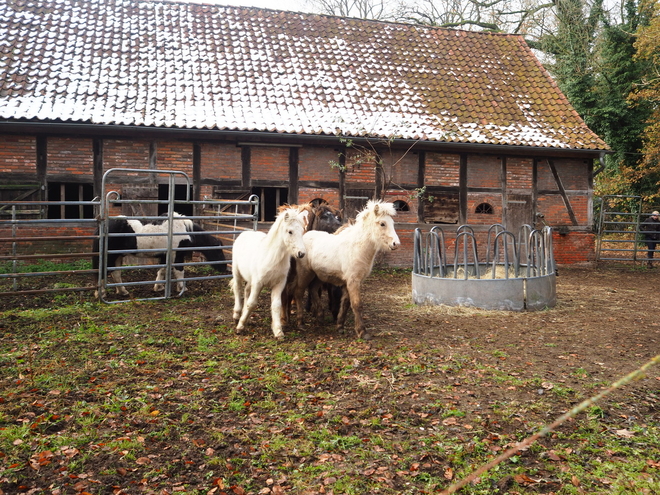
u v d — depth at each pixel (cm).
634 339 734
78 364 585
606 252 1970
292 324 800
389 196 1452
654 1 2111
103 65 1352
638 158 2295
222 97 1359
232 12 1684
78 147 1238
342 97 1462
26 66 1274
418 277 962
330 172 1412
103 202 892
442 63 1694
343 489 353
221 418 457
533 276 1000
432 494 348
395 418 462
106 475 366
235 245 788
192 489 352
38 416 449
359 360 612
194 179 1316
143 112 1241
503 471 377
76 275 1139
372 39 1728
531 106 1611
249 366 591
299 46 1617
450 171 1493
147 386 524
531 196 1553
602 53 2391
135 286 1086
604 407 490
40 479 360
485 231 1520
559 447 413
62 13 1480
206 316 827
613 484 362
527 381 550
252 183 1358
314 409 477
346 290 750
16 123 1130
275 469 379
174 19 1591
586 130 1559
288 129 1300
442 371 579
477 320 837
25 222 846
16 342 659
